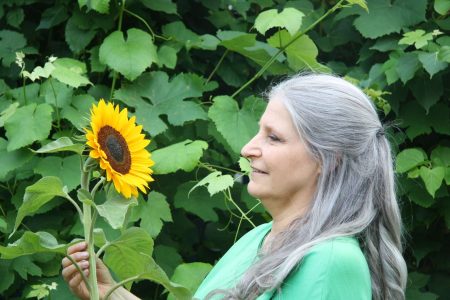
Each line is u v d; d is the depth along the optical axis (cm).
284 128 218
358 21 400
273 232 227
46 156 367
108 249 225
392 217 221
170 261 375
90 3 367
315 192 217
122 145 208
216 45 393
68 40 386
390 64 386
